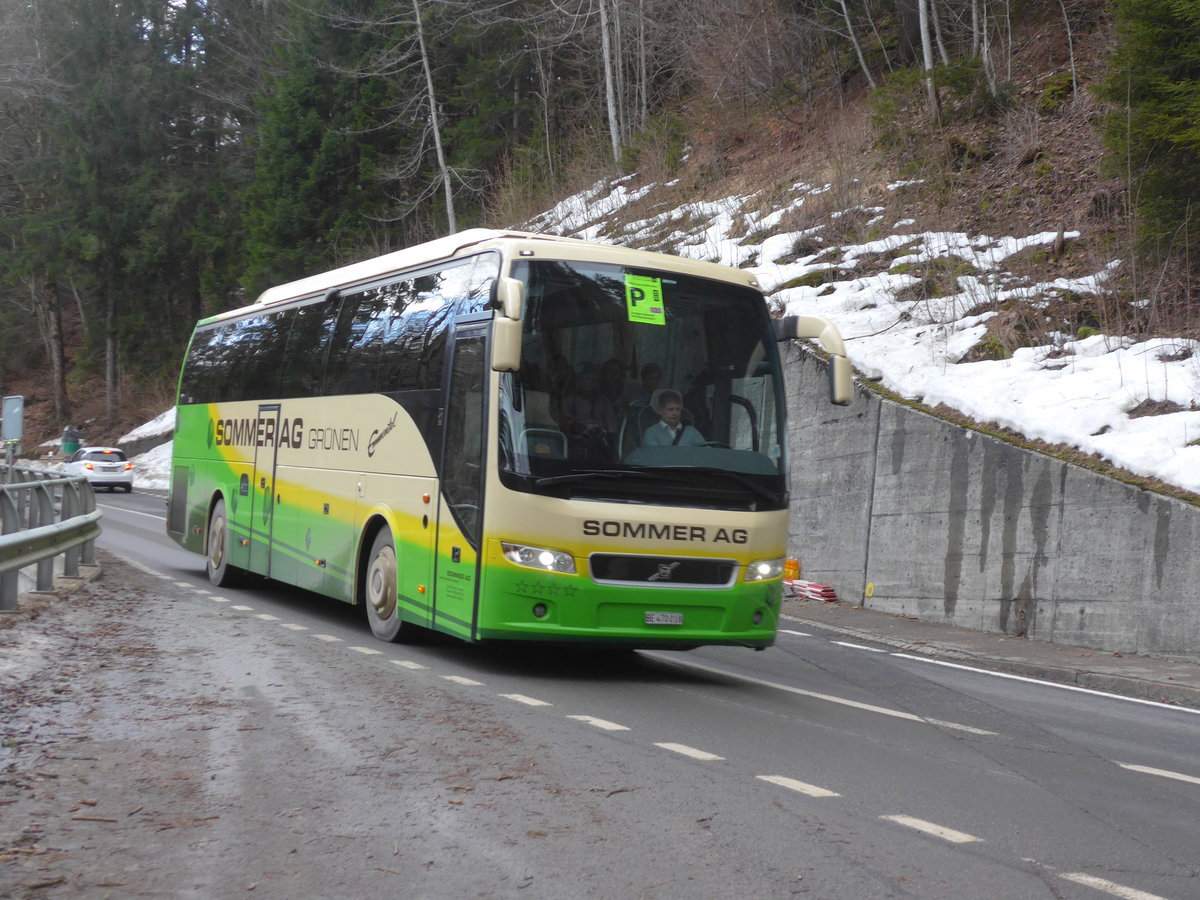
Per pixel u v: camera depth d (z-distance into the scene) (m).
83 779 6.05
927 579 15.36
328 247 45.88
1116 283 18.23
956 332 18.38
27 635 10.23
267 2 58.56
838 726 8.34
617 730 7.69
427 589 10.31
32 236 58.22
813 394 17.95
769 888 4.74
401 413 11.12
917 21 30.33
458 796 5.92
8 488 11.69
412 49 43.22
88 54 59.47
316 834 5.27
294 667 9.59
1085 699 10.40
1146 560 12.58
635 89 42.09
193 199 57.53
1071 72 25.03
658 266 9.96
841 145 28.00
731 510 9.65
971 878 4.98
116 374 63.66
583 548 9.18
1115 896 4.83
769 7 33.84
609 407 9.48
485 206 42.97
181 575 17.39
